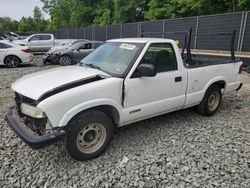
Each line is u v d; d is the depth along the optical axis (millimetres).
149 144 3912
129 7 30812
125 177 3076
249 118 5156
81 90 3184
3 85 8078
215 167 3289
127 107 3688
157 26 17078
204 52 11555
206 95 4973
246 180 3027
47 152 3646
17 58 12703
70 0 47281
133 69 3674
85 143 3383
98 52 4434
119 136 4191
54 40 21109
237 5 20484
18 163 3371
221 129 4539
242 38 11828
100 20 37094
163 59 4125
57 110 3020
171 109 4410
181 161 3416
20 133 3131
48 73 3820
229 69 5293
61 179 3039
